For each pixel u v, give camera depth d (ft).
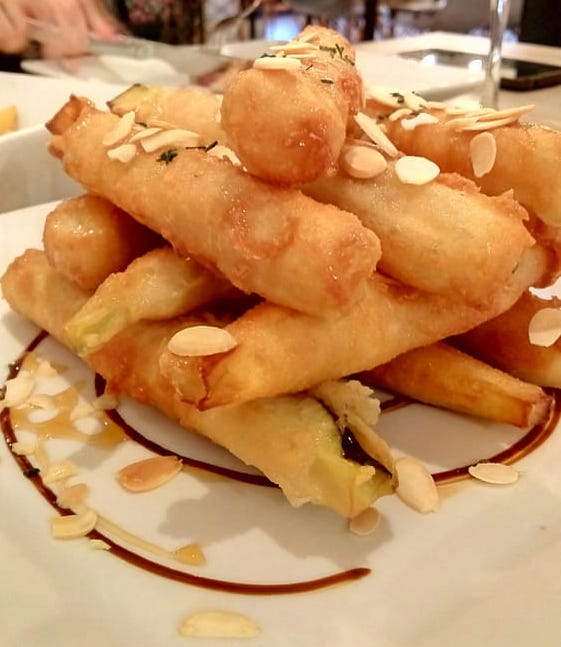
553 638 0.49
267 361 0.58
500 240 0.62
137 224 0.75
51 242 0.74
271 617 0.51
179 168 0.67
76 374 0.78
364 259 0.57
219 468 0.65
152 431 0.69
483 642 0.49
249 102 0.58
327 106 0.58
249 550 0.57
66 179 1.24
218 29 2.29
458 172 0.73
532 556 0.57
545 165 0.69
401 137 0.76
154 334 0.69
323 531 0.59
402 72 1.64
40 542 0.57
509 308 0.73
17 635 0.49
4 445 0.68
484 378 0.69
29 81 1.47
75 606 0.51
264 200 0.60
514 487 0.64
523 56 2.00
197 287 0.67
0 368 0.79
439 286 0.65
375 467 0.57
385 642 0.50
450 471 0.65
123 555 0.56
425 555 0.57
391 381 0.73
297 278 0.58
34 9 1.78
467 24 3.14
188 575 0.55
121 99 0.85
